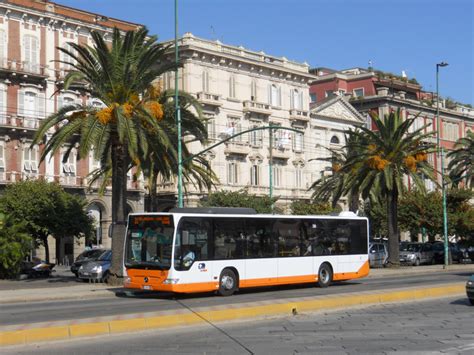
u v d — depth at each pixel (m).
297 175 69.44
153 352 12.61
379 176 42.75
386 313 18.83
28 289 28.70
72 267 37.88
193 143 59.19
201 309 18.44
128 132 28.22
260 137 65.69
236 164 63.47
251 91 65.44
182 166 34.16
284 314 18.22
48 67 53.19
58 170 54.00
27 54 52.12
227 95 62.91
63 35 54.41
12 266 35.38
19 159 51.62
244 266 25.61
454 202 59.97
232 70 63.56
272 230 26.91
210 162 60.97
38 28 52.91
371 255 47.47
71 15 54.72
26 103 52.06
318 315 18.39
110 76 29.38
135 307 20.81
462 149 59.75
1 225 36.16
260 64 65.44
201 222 24.36
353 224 30.59
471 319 17.38
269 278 26.48
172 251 23.34
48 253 48.19
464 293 24.69
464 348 12.96
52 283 32.56
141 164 32.44
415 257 53.12
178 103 32.00
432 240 65.31
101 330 14.58
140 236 24.41
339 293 25.61
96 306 21.39
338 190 47.44
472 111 95.31
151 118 28.89
